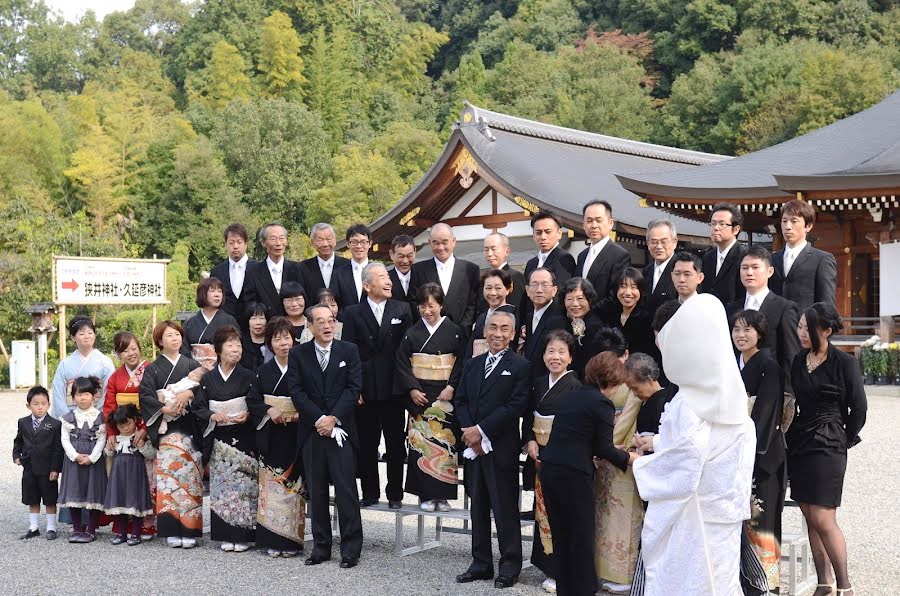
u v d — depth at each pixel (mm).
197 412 6188
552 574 5125
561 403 4852
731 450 3719
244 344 6895
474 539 5449
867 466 9117
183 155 40844
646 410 4832
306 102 58188
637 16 61469
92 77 72000
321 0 67250
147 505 6414
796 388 4773
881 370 16125
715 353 3713
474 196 18672
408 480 6102
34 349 20453
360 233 7125
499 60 66125
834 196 15414
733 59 48938
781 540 4906
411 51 68188
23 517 7434
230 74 58656
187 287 31516
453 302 6543
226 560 5914
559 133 22734
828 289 5473
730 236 5789
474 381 5473
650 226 5883
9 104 46469
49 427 6578
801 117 40938
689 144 47219
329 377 5863
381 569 5672
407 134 45375
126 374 6480
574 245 17312
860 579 5277
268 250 7414
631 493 4918
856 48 48562
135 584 5309
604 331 5223
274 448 6012
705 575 3682
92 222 39000
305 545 6398
